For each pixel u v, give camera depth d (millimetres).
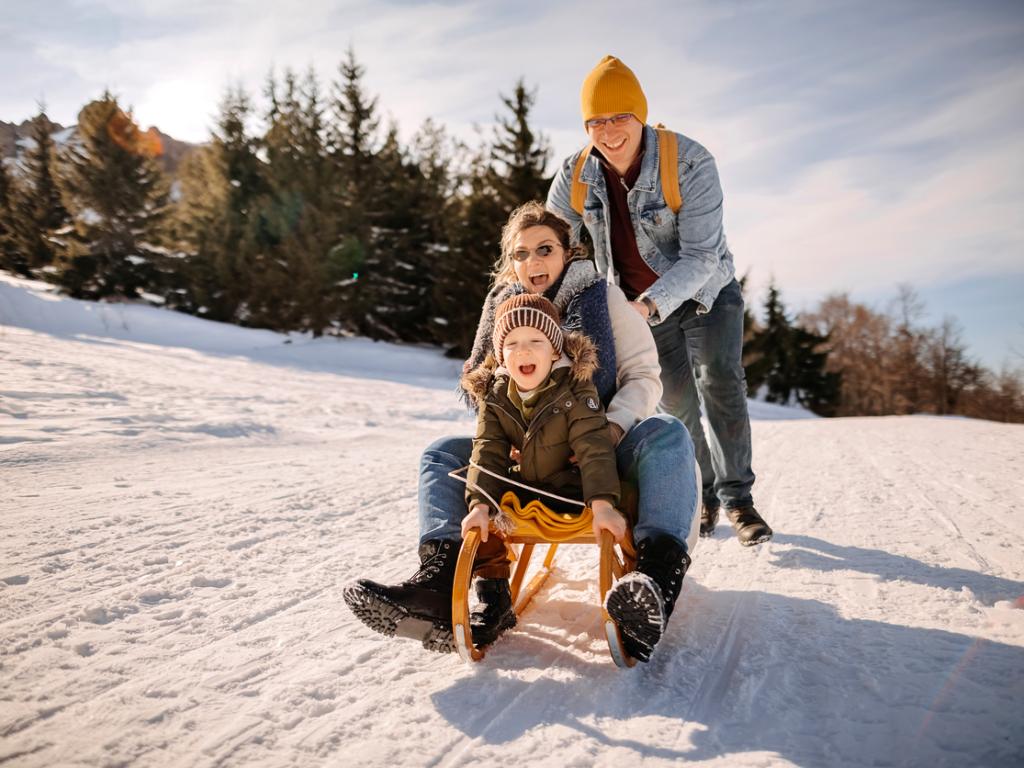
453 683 1942
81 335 17938
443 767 1531
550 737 1653
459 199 29000
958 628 2238
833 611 2432
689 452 2232
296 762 1550
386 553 3223
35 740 1610
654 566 2010
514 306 2221
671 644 2191
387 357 23328
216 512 3822
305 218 27172
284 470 5301
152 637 2209
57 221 34062
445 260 25922
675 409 3592
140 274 29406
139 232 29562
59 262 28516
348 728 1696
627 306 2584
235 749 1596
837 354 50812
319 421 8523
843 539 3426
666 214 3219
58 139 33125
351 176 28750
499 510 2105
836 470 5641
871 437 8266
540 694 1875
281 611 2473
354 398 11219
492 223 23969
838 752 1561
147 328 22906
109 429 6324
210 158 31484
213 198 30844
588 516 2070
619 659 1951
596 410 2166
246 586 2717
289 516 3822
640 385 2428
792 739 1623
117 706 1771
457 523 2189
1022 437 8117
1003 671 1908
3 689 1840
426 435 8203
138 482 4539
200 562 2953
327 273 26281
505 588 2258
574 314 2500
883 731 1636
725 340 3393
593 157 3338
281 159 29672
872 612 2410
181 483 4582
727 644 2182
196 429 6875
